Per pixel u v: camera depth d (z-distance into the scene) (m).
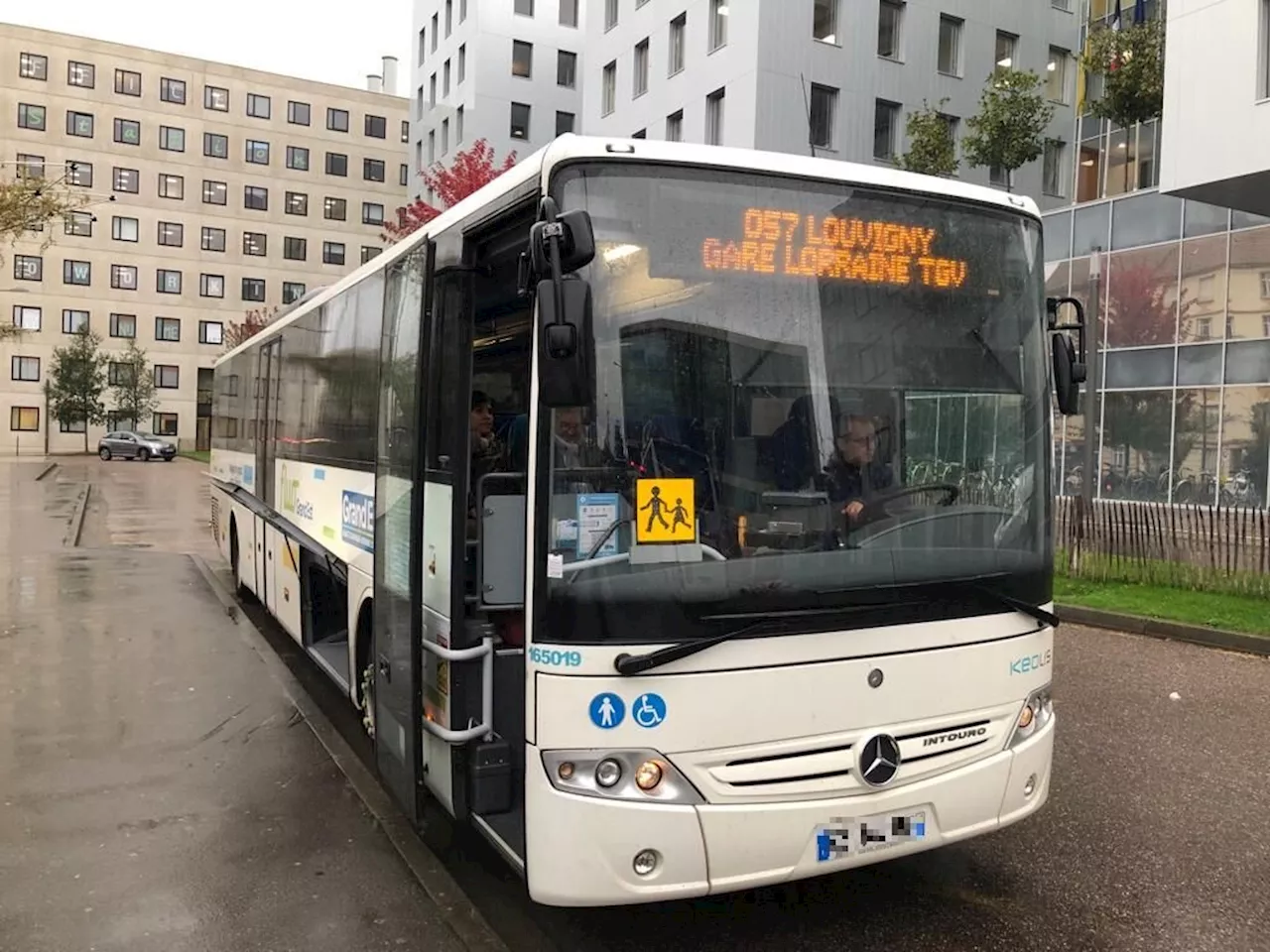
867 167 3.85
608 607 3.25
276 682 7.58
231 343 59.91
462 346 4.04
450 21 51.16
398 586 4.44
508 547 3.99
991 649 3.79
